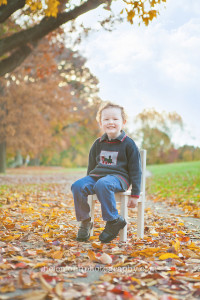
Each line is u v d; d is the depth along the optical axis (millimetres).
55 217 4844
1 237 3260
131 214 5820
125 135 3418
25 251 2734
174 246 2854
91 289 1924
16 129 22375
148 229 4152
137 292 1893
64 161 45688
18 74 19953
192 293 1916
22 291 1876
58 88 23203
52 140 28516
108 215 2977
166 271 2326
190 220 5117
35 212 5344
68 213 5578
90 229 3344
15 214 5059
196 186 10672
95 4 6895
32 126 22453
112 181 3076
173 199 8125
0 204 6312
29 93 21781
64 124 29844
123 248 2951
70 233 3652
